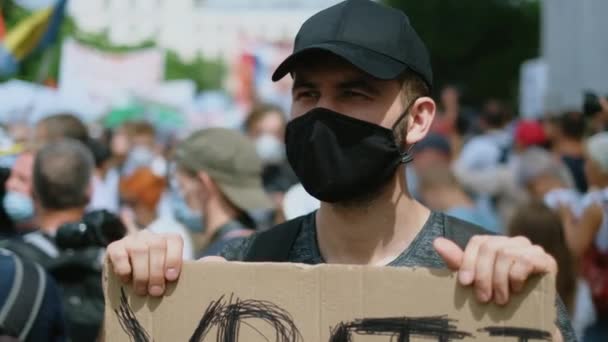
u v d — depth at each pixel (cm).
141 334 226
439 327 214
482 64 3388
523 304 209
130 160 927
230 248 266
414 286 216
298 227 259
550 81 938
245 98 1714
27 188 482
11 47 870
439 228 249
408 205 249
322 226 252
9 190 480
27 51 880
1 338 275
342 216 247
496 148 1012
